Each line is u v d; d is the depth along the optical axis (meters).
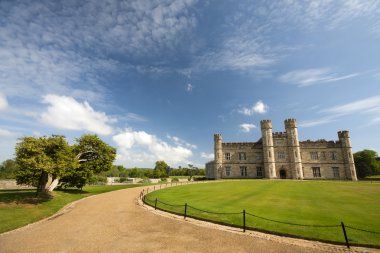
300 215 15.02
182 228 13.62
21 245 11.27
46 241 11.80
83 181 33.31
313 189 29.73
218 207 18.20
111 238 12.11
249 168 61.25
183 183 46.62
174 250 10.32
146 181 64.31
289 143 59.12
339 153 57.84
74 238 12.21
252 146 62.28
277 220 14.00
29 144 23.70
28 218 16.67
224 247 10.55
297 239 11.34
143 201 23.50
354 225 12.64
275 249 10.17
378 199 21.31
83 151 34.06
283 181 45.03
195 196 25.30
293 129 59.22
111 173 98.19
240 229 13.12
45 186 27.38
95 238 12.15
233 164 62.28
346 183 39.19
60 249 10.68
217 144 63.75
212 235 12.23
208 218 15.30
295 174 56.88
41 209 19.70
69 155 28.08
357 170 74.06
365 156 73.94
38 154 23.97
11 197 23.22
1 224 14.75
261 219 14.38
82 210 19.72
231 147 63.41
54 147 26.69
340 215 14.83
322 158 58.53
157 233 12.80
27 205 20.52
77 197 28.06
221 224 14.24
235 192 27.92
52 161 24.33
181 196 25.75
